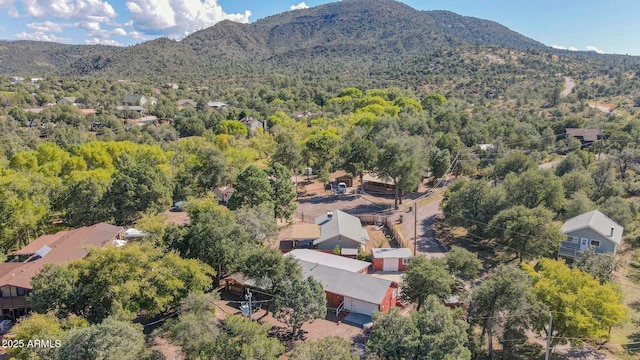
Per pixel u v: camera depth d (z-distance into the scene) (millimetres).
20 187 49969
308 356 22391
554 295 29062
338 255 46031
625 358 29984
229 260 35844
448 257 34500
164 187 55469
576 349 31109
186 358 27047
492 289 28406
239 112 146625
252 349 23781
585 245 44031
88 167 69500
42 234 52344
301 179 84750
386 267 44469
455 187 59406
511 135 91875
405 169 63688
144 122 142875
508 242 44594
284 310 31484
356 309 36469
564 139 89688
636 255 45812
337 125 108188
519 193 51719
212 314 29328
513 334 28859
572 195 54062
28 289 33812
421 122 98500
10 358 24609
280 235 53938
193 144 83812
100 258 30375
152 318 34094
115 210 53188
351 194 73875
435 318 24641
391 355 23906
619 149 79000
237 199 51625
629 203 53656
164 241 37938
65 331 25688
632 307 36094
